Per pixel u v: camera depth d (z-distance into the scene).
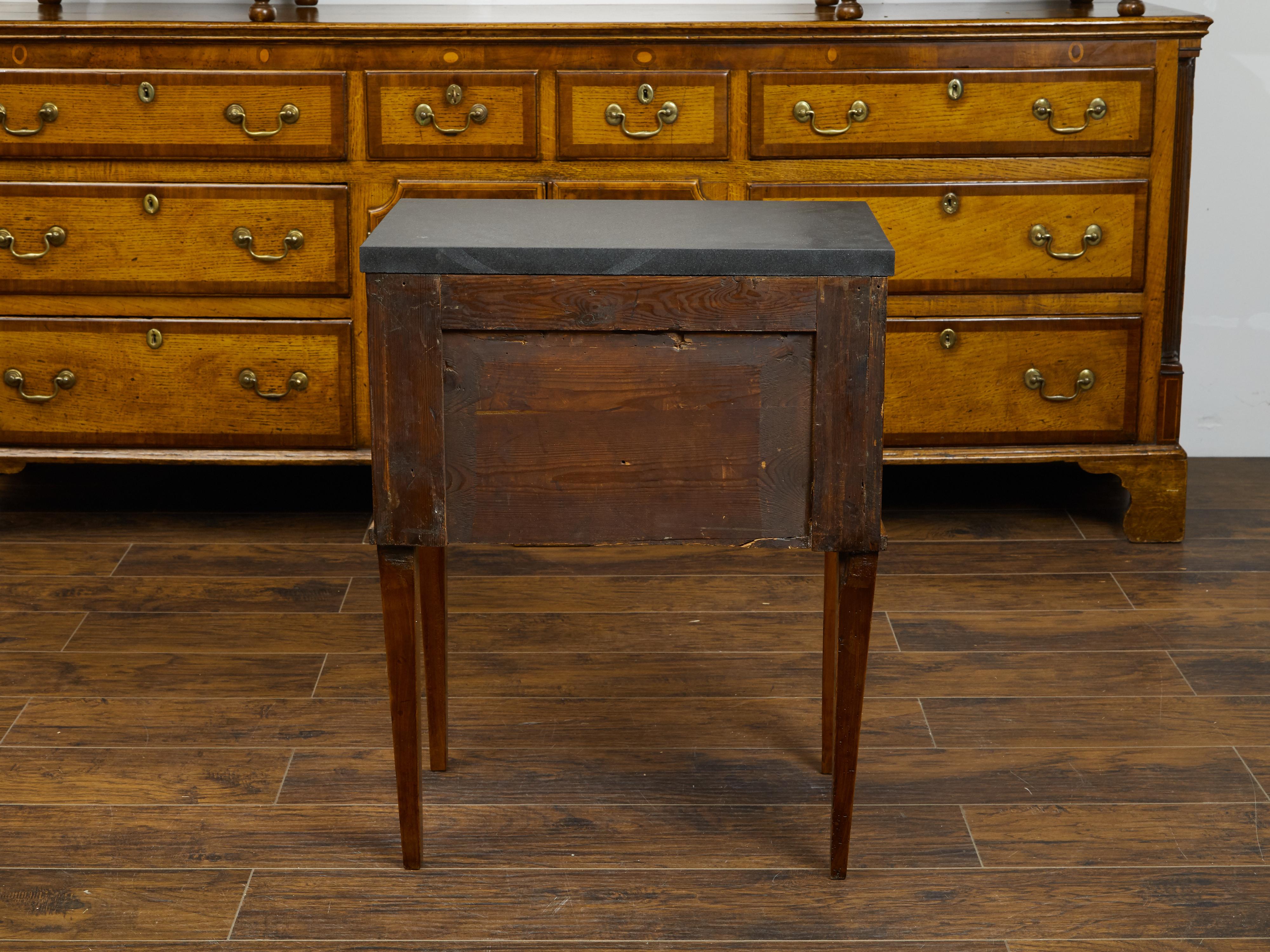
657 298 1.64
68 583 2.73
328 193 2.78
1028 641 2.51
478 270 1.63
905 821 1.98
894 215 2.78
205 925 1.76
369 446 2.91
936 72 2.71
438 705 2.07
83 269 2.82
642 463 1.71
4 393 2.88
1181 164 2.80
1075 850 1.92
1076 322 2.84
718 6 3.15
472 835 1.95
